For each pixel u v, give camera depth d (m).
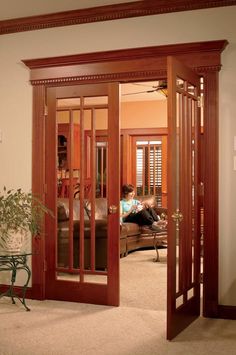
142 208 7.52
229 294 3.78
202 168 3.88
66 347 3.10
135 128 8.83
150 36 4.04
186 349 3.08
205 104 3.84
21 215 4.05
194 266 3.79
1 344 3.15
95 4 4.05
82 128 4.26
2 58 4.53
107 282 4.14
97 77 4.16
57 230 4.35
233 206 3.78
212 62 3.80
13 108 4.49
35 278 4.36
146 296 4.47
